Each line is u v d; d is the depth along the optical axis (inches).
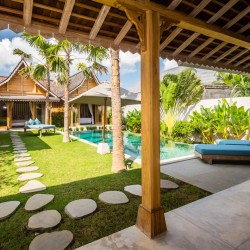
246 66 210.2
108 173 219.3
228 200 145.6
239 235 104.3
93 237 107.5
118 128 229.1
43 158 287.1
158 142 104.7
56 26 110.5
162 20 105.4
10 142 430.0
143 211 107.5
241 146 273.6
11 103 737.6
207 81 779.4
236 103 408.8
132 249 94.2
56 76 473.4
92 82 939.3
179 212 128.3
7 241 105.0
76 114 913.5
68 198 154.2
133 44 134.9
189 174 213.5
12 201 147.6
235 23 132.0
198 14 119.9
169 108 522.9
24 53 717.3
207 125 398.9
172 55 156.3
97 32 115.9
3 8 94.8
